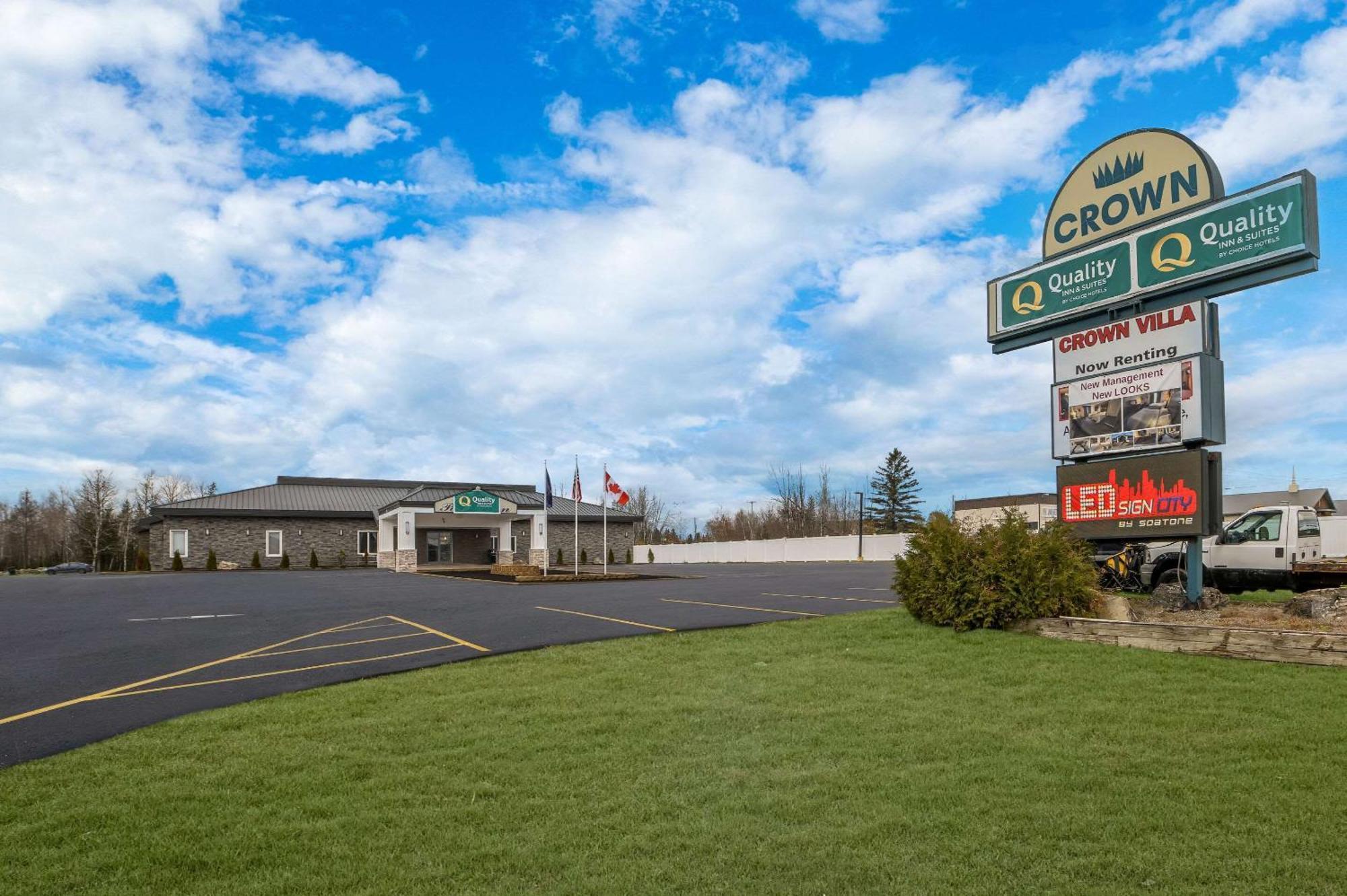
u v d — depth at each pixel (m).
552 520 55.16
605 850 4.50
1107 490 12.74
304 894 4.04
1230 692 7.52
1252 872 4.04
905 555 12.84
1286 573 13.55
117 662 10.92
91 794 5.54
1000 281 14.68
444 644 11.95
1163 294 12.20
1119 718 6.91
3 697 8.70
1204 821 4.69
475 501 42.50
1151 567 14.97
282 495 51.94
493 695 8.35
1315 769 5.46
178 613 17.75
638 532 92.31
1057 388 13.60
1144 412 12.29
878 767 5.84
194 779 5.84
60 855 4.52
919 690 8.20
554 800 5.28
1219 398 11.82
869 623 12.35
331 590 24.66
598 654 10.77
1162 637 9.36
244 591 24.91
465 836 4.72
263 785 5.69
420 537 49.91
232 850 4.57
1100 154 13.21
